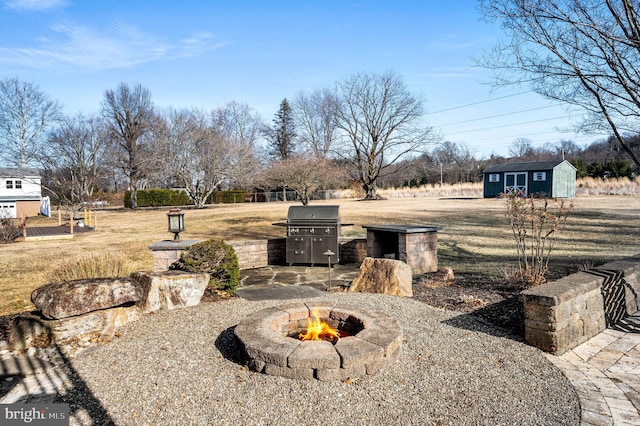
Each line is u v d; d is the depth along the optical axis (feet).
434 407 8.90
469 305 16.81
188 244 21.29
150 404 9.14
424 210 66.74
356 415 8.60
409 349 12.12
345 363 9.96
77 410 8.98
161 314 15.53
